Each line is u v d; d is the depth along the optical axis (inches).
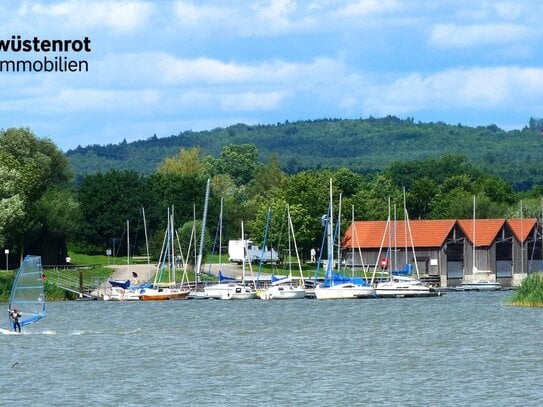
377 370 3612.2
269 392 3184.1
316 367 3703.3
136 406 2987.2
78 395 3164.4
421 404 2972.4
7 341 4594.0
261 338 4734.3
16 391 3250.5
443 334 4800.7
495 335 4694.9
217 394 3157.0
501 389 3191.4
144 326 5423.2
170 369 3676.2
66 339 4690.0
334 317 5915.4
